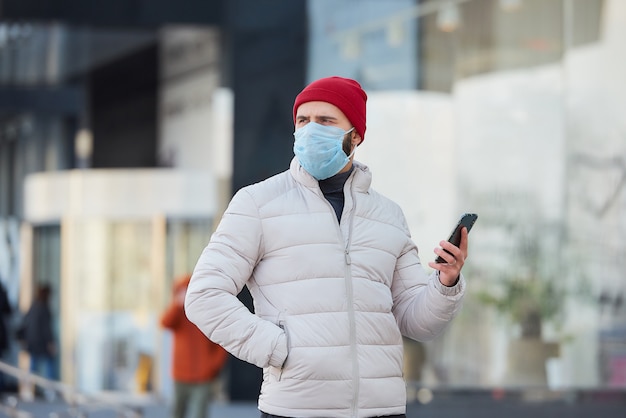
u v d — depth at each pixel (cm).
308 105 540
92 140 1930
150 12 1762
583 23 1625
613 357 1611
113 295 1917
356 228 531
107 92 1925
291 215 525
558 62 1625
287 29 1745
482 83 1631
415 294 551
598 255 1617
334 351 509
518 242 1617
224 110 1789
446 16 1636
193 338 1404
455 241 533
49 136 1936
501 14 1631
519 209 1620
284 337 506
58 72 1912
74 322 1925
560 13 1628
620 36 1625
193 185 1850
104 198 1922
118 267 1916
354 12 1686
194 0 1762
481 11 1634
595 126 1620
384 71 1655
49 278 1936
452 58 1634
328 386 507
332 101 536
